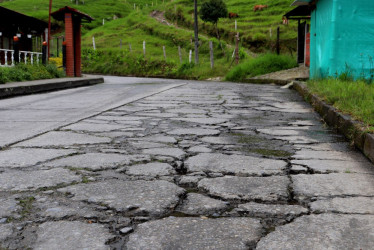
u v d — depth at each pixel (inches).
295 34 1233.4
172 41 1494.8
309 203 91.7
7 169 119.0
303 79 535.8
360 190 101.4
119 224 79.2
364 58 348.8
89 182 106.7
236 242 71.4
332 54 353.1
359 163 130.3
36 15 2215.8
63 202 91.3
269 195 97.1
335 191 100.5
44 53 641.0
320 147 154.6
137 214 84.7
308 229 77.1
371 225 79.0
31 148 148.0
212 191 100.3
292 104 300.8
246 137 173.5
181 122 213.9
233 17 1638.8
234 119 225.8
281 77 622.5
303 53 725.9
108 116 235.0
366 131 143.9
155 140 165.6
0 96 364.5
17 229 76.2
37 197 94.5
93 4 3061.0
